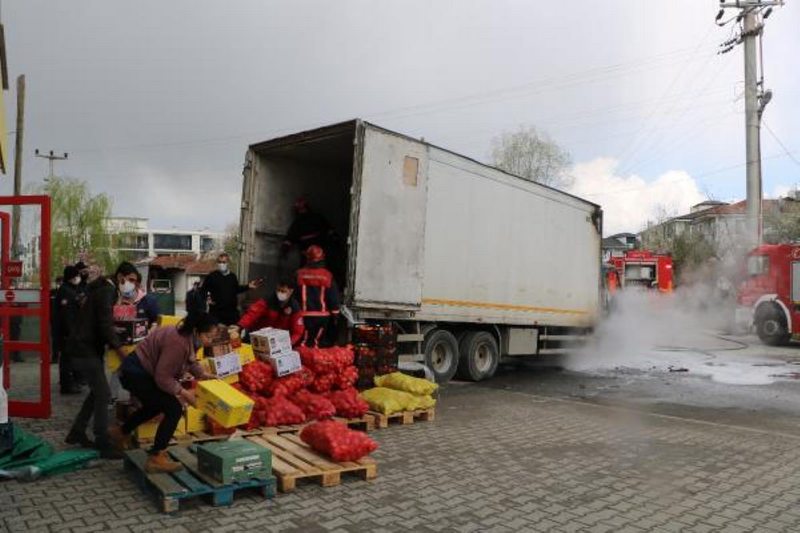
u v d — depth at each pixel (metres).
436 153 10.05
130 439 5.79
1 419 5.26
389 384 7.94
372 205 8.91
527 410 8.73
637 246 45.22
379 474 5.52
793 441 7.10
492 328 11.83
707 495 5.16
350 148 9.84
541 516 4.61
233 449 4.84
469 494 5.06
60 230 42.06
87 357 5.73
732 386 11.37
